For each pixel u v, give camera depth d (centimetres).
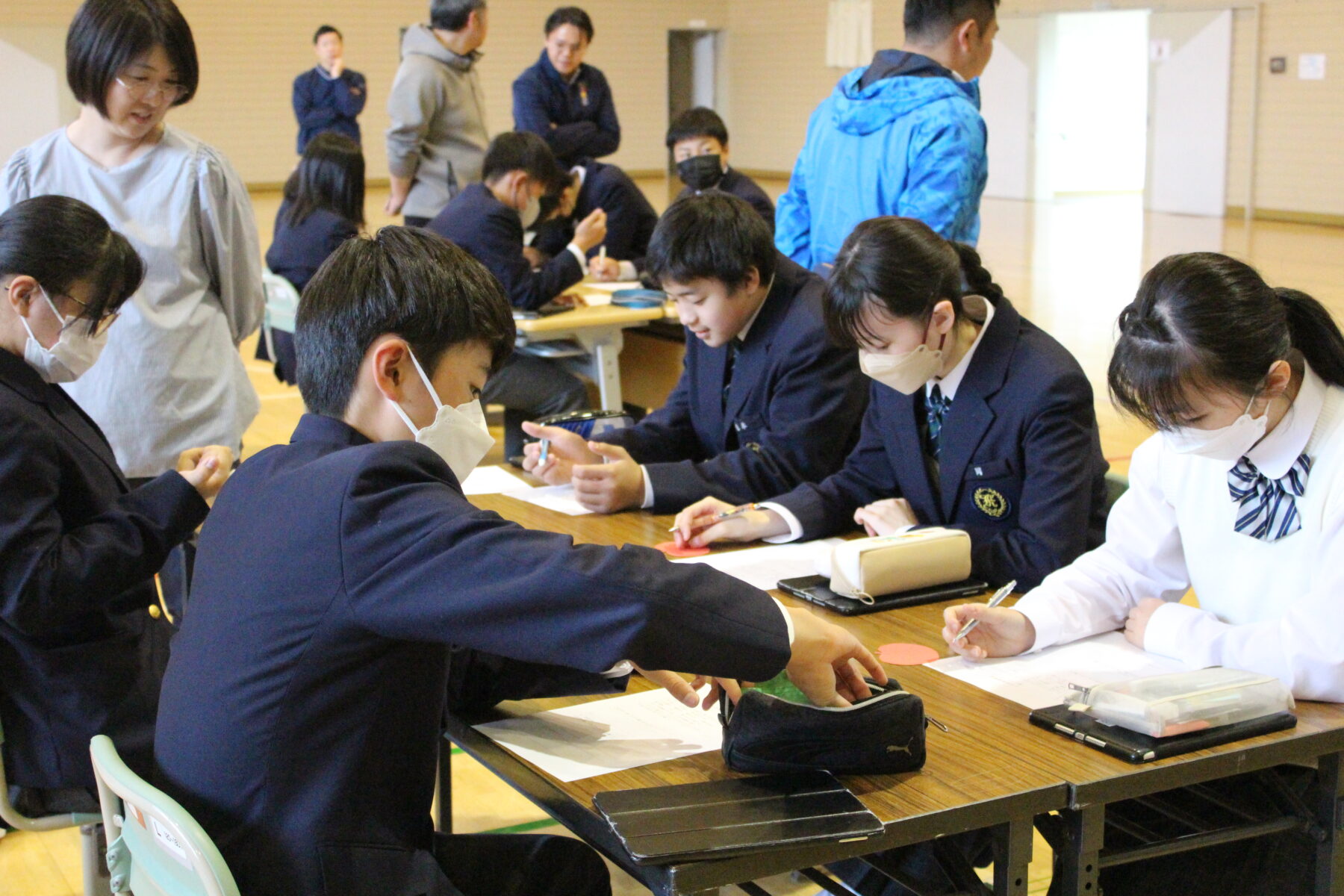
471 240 405
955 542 182
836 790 123
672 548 205
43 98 1015
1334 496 148
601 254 491
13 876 232
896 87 293
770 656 120
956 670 156
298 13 1336
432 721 122
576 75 574
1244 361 135
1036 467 189
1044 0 1247
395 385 124
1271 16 1059
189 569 252
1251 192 1105
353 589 112
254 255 281
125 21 237
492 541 112
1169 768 129
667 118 1598
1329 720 140
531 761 134
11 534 155
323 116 1019
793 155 1566
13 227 166
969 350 194
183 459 182
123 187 260
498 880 139
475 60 520
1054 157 1304
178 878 119
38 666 167
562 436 240
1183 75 1135
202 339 272
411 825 121
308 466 118
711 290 228
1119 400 144
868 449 215
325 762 116
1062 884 132
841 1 1441
